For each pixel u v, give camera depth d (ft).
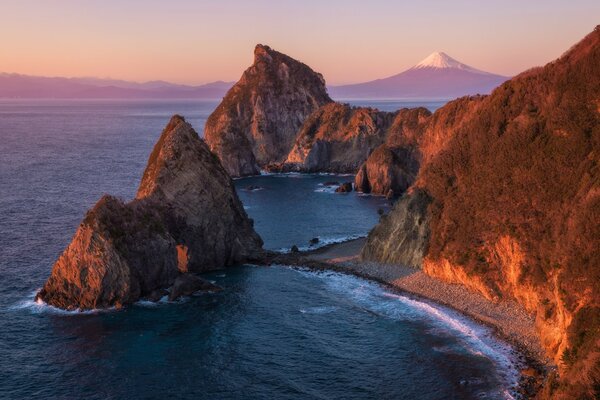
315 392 167.12
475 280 235.61
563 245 188.55
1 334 201.57
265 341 200.34
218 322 216.54
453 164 279.49
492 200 245.04
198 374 177.06
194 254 277.64
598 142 215.92
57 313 222.07
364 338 202.28
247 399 163.43
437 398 163.43
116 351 191.52
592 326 157.79
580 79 236.63
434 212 272.51
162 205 275.59
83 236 229.86
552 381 153.17
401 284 255.70
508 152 248.52
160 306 231.91
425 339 200.75
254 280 265.95
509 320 211.41
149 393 166.20
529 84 267.59
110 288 229.86
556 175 223.30
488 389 167.12
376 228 293.02
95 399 162.81
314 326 212.84
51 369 178.70
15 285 248.52
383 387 169.68
